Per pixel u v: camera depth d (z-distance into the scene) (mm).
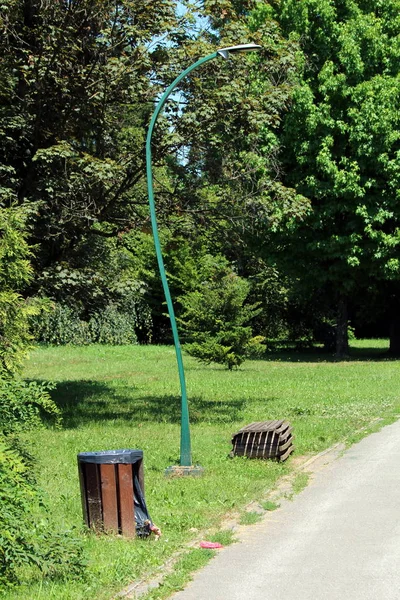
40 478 10375
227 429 15430
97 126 17469
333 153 31703
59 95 16672
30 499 6523
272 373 27562
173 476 11016
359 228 32156
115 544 7570
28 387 7457
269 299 39156
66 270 16172
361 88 30812
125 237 20141
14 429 7285
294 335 41531
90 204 16812
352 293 35469
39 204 15469
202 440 14000
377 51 31562
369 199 31328
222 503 9398
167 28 16531
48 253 17891
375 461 12078
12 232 8828
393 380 24203
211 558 7309
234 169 17781
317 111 30938
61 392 21422
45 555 6426
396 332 37500
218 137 17281
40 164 16797
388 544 7633
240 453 12328
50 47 16156
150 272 40844
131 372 27906
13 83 16984
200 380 25156
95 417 16875
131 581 6562
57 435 14344
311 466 11922
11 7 16000
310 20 31922
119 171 16062
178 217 18344
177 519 8578
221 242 18969
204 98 16688
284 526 8461
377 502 9461
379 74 31797
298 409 17891
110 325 40375
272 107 17656
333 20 32000
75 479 10672
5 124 16359
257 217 17938
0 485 6164
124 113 17859
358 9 32344
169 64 16453
